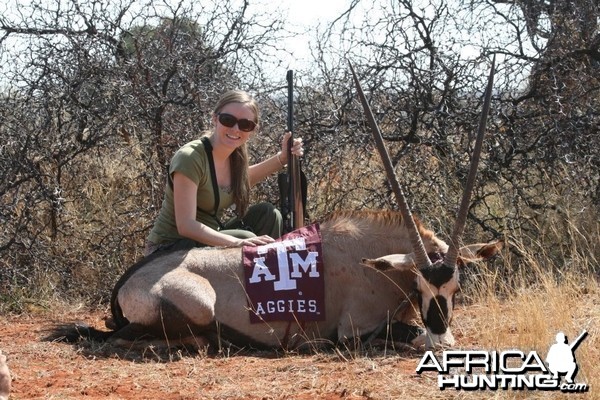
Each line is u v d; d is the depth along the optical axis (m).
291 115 5.27
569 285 5.00
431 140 6.14
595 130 6.18
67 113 6.43
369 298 4.60
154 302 4.47
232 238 4.70
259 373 4.07
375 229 4.69
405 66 6.14
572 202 6.12
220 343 4.55
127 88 6.17
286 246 4.67
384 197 6.14
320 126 6.24
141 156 6.23
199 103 6.26
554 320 4.41
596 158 6.17
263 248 4.68
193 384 3.92
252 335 4.57
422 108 6.16
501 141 6.16
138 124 6.21
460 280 5.57
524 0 6.58
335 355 4.35
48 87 6.17
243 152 4.95
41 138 6.14
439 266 4.29
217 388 3.86
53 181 6.20
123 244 6.10
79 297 5.84
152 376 4.04
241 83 6.49
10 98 6.24
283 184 5.25
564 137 6.10
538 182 6.25
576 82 6.22
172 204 4.86
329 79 6.21
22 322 5.34
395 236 4.66
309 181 6.23
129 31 6.45
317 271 4.61
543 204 6.16
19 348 4.54
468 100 6.17
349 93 6.15
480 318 4.80
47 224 6.09
